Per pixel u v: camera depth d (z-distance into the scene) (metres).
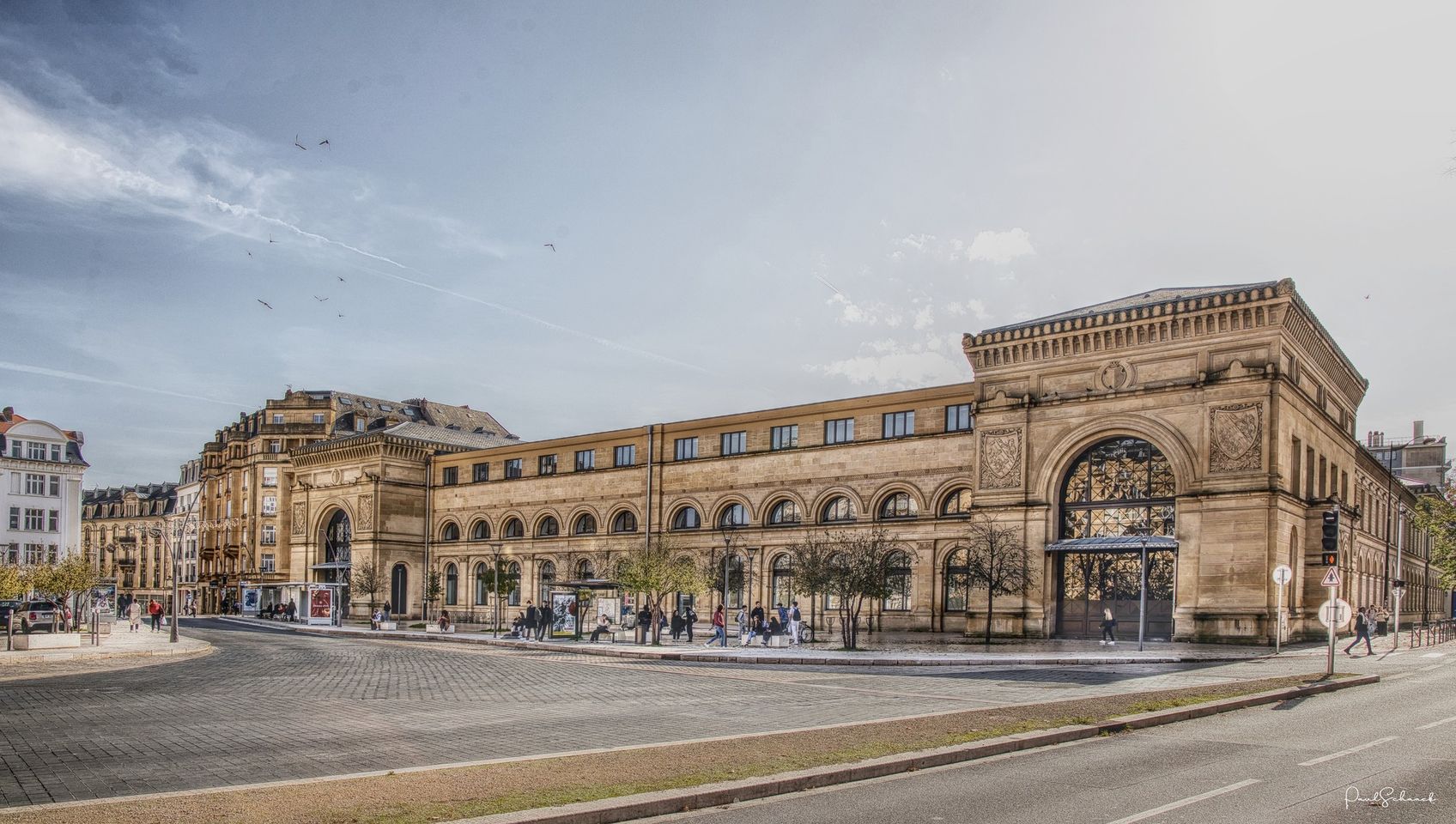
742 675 32.38
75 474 110.06
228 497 120.19
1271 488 45.53
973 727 17.89
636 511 76.06
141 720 20.19
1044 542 52.56
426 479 94.56
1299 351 49.53
